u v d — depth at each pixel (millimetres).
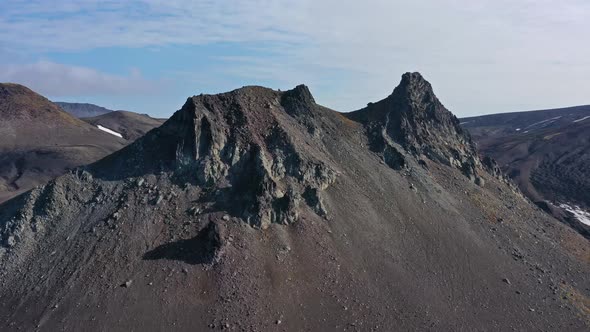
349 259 76375
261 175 81875
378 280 74062
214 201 80312
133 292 66812
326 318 66438
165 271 69688
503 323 71375
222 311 64938
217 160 84750
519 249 91062
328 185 88500
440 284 76375
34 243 76562
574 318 75375
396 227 85500
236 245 73312
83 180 85500
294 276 71562
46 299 67062
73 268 71250
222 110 92875
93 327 62562
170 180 83625
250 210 78062
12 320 64562
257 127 92000
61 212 80500
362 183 93125
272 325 64250
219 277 68938
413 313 69812
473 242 88125
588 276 89500
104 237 75312
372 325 66438
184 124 89000
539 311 75438
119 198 81812
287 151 88625
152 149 89125
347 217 83750
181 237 74750
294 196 81875
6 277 71625
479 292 76812
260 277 70125
